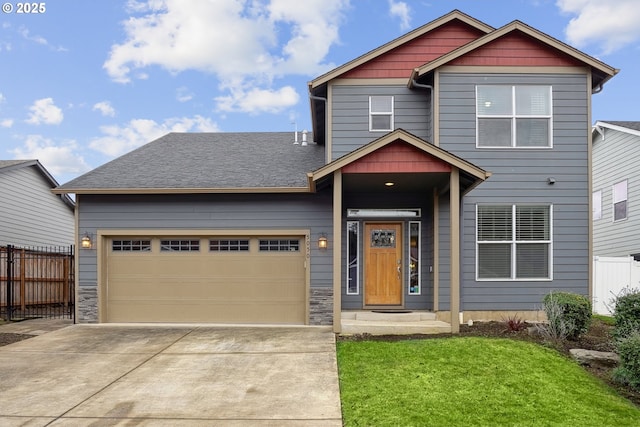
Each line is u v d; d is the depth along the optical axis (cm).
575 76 1086
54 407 552
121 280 1091
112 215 1089
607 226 1716
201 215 1085
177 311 1083
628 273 1346
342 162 909
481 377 643
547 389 607
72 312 1323
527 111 1083
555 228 1071
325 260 1070
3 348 843
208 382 642
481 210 1078
